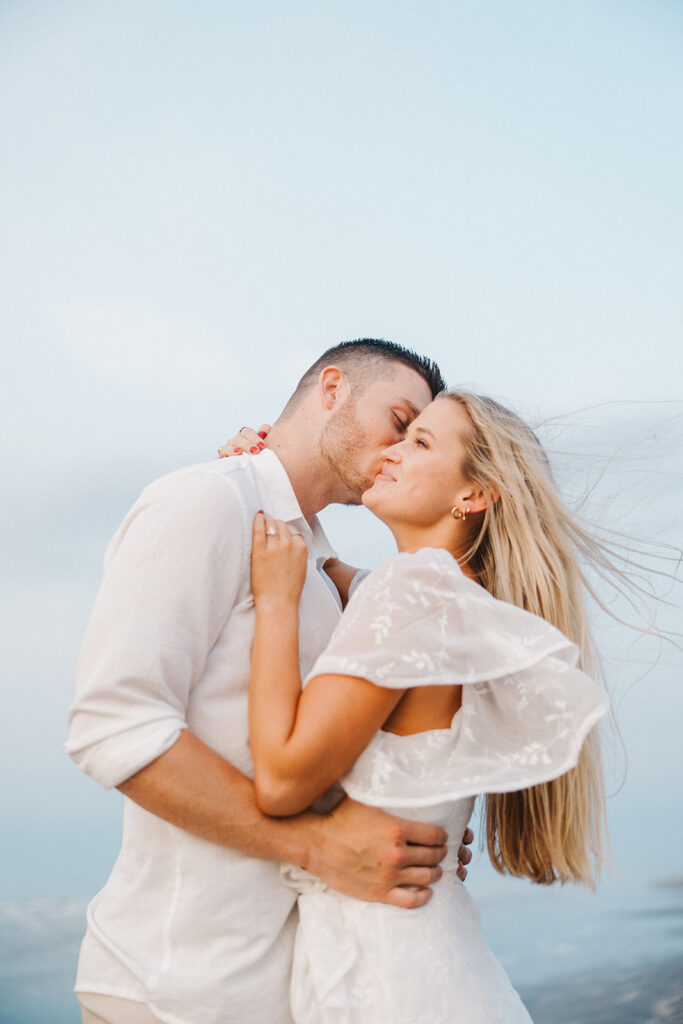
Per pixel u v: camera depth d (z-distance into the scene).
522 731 1.49
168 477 1.58
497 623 1.47
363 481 1.93
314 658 1.60
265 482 1.71
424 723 1.50
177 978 1.39
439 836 1.47
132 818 1.51
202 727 1.49
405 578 1.47
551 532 1.71
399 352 2.02
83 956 1.49
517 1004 1.48
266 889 1.48
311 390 1.95
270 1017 1.43
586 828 1.67
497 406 1.78
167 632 1.42
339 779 1.48
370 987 1.39
